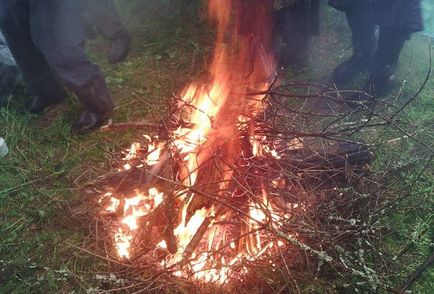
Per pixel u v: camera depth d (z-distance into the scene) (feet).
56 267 8.66
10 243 9.19
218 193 8.49
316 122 11.78
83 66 11.30
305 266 8.06
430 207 9.64
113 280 7.77
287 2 12.72
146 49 16.47
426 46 15.93
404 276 8.20
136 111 13.26
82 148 11.89
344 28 16.93
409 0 11.25
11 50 12.10
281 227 8.24
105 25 15.20
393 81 13.67
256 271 7.79
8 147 11.94
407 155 10.87
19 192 10.52
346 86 13.85
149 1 19.11
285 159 9.40
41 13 10.53
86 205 9.87
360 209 8.91
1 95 13.69
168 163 8.91
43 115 13.32
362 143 9.95
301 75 14.61
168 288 7.68
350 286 7.84
